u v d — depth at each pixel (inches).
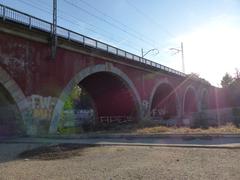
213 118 2110.0
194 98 3063.5
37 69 1051.3
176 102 2472.9
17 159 568.1
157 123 1663.4
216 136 743.7
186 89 2714.1
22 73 991.6
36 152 633.0
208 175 366.9
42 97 1058.7
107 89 1809.8
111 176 381.4
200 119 1889.8
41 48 1077.1
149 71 1905.8
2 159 572.4
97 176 385.4
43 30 1064.2
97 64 1386.6
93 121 2018.9
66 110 2470.5
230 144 625.3
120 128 1472.7
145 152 571.8
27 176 406.6
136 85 1756.9
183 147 619.2
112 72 1505.9
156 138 794.8
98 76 1604.3
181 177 361.1
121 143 721.0
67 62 1192.8
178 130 1040.2
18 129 979.3
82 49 1266.0
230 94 3599.9
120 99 1854.1
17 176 409.4
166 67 2175.2
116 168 431.2
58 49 1147.9
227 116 2399.1
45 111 1066.1
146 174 384.2
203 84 3238.2
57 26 1129.4
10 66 952.3
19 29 974.4
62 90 1152.2
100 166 453.4
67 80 1182.9
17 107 967.0
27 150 670.5
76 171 425.1
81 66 1273.4
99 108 2017.7
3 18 915.4
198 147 607.8
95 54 1352.1
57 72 1136.8
